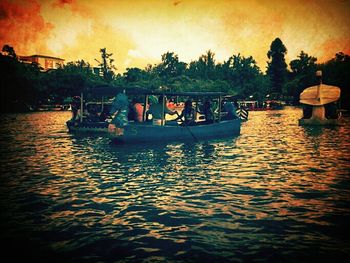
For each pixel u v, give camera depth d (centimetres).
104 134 1627
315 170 809
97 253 391
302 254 384
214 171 810
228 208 543
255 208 542
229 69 6669
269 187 664
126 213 525
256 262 367
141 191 645
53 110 4562
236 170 820
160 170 824
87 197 609
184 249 400
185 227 467
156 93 1292
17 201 587
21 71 4372
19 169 850
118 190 653
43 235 443
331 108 2038
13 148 1211
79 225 477
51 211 535
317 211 523
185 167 858
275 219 493
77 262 371
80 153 1087
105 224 480
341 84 3338
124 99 1238
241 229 457
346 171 792
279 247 402
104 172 807
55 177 762
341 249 395
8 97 4319
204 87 6069
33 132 1783
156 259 376
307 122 2020
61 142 1371
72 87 4625
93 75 4944
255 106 4606
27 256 385
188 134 1362
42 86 4512
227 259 374
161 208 547
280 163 902
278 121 2455
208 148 1174
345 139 1370
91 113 1797
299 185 676
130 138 1238
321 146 1195
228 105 1662
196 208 545
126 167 862
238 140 1397
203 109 1534
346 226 462
